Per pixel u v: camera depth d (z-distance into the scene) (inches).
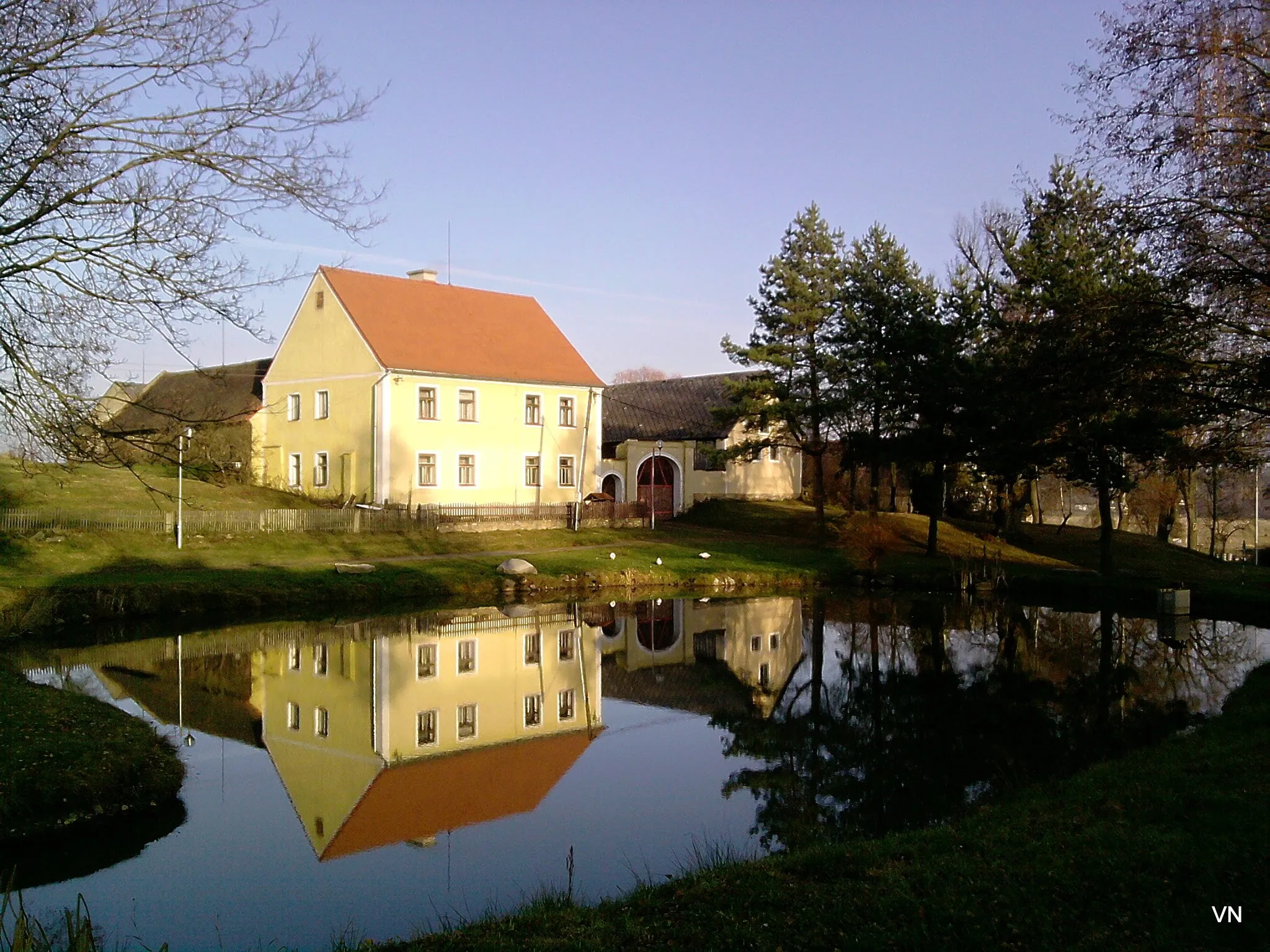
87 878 417.1
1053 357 653.3
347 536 1475.1
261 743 644.7
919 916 278.5
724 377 2305.6
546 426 1884.8
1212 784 384.2
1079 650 960.9
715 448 1838.1
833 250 1705.2
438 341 1779.0
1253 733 470.0
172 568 1187.9
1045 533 1852.9
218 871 427.2
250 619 1087.6
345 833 478.3
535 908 337.4
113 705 698.8
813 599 1337.4
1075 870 302.8
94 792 473.7
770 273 1727.4
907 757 603.8
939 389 1403.8
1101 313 625.3
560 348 1982.0
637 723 717.9
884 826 475.2
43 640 932.6
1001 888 295.0
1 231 456.8
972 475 1835.6
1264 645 970.7
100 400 485.7
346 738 665.6
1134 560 1582.2
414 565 1339.8
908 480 2055.9
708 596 1369.3
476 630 1085.1
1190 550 1817.2
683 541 1740.9
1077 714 701.3
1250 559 2185.0
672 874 405.7
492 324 1923.0
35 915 374.6
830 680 856.9
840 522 1879.9
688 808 519.2
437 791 552.7
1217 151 561.3
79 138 443.8
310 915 378.6
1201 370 615.5
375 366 1664.6
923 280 1815.9
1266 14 553.0
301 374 1825.8
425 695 794.8
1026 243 1494.8
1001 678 838.5
